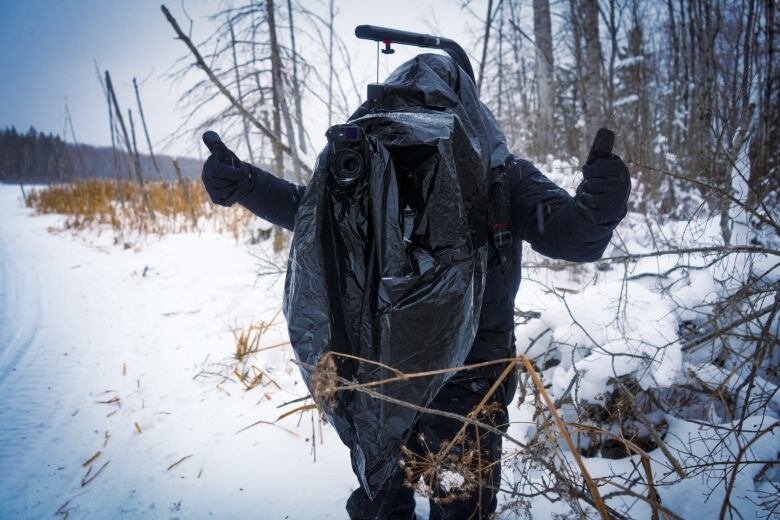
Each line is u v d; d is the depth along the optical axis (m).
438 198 1.37
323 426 3.02
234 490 2.51
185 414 3.32
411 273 1.35
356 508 1.72
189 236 9.66
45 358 4.37
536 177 1.58
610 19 9.32
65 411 3.41
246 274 6.61
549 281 4.41
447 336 1.35
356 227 1.44
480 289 1.43
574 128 7.20
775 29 5.08
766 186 2.67
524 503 1.62
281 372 3.87
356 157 1.35
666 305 2.75
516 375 1.67
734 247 2.26
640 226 4.39
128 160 16.06
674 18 9.32
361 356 1.41
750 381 2.07
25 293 6.61
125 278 7.30
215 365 4.04
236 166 1.64
